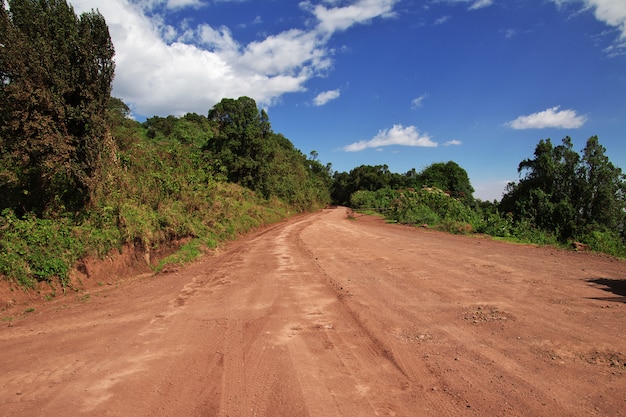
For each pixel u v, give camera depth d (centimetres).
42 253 854
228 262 1251
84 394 394
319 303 715
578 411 327
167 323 629
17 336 588
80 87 1006
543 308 611
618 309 596
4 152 911
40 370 459
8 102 877
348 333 554
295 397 375
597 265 997
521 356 442
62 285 854
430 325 564
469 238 1720
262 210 3139
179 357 488
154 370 450
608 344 460
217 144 3828
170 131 4341
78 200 1088
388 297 727
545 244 1510
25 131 900
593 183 1891
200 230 1612
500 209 2361
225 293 825
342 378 414
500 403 347
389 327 567
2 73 888
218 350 507
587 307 610
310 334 555
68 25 1000
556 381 381
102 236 1017
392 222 2911
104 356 496
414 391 380
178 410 360
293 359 468
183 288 891
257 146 3772
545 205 1919
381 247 1437
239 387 402
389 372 425
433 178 4600
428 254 1220
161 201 1466
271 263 1191
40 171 978
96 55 1046
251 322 619
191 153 2133
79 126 1042
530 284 780
